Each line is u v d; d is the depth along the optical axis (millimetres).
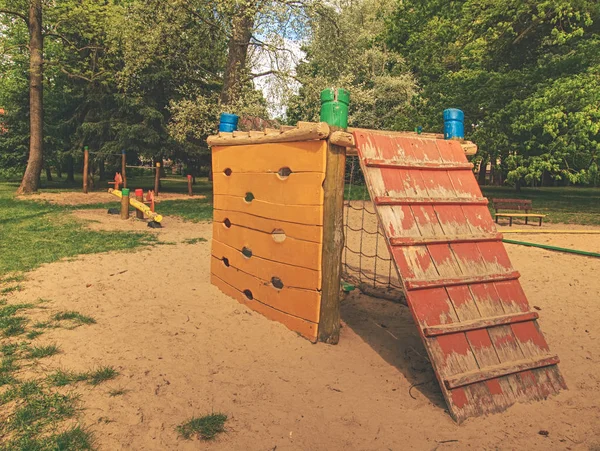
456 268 3857
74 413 3033
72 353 3982
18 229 10844
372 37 22422
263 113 16219
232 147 5586
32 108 21047
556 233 11445
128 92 22297
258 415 3123
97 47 21641
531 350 3686
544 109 14617
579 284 6762
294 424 3033
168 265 7527
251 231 5238
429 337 3371
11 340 4223
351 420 3102
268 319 4984
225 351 4160
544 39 18172
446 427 3051
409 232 3842
